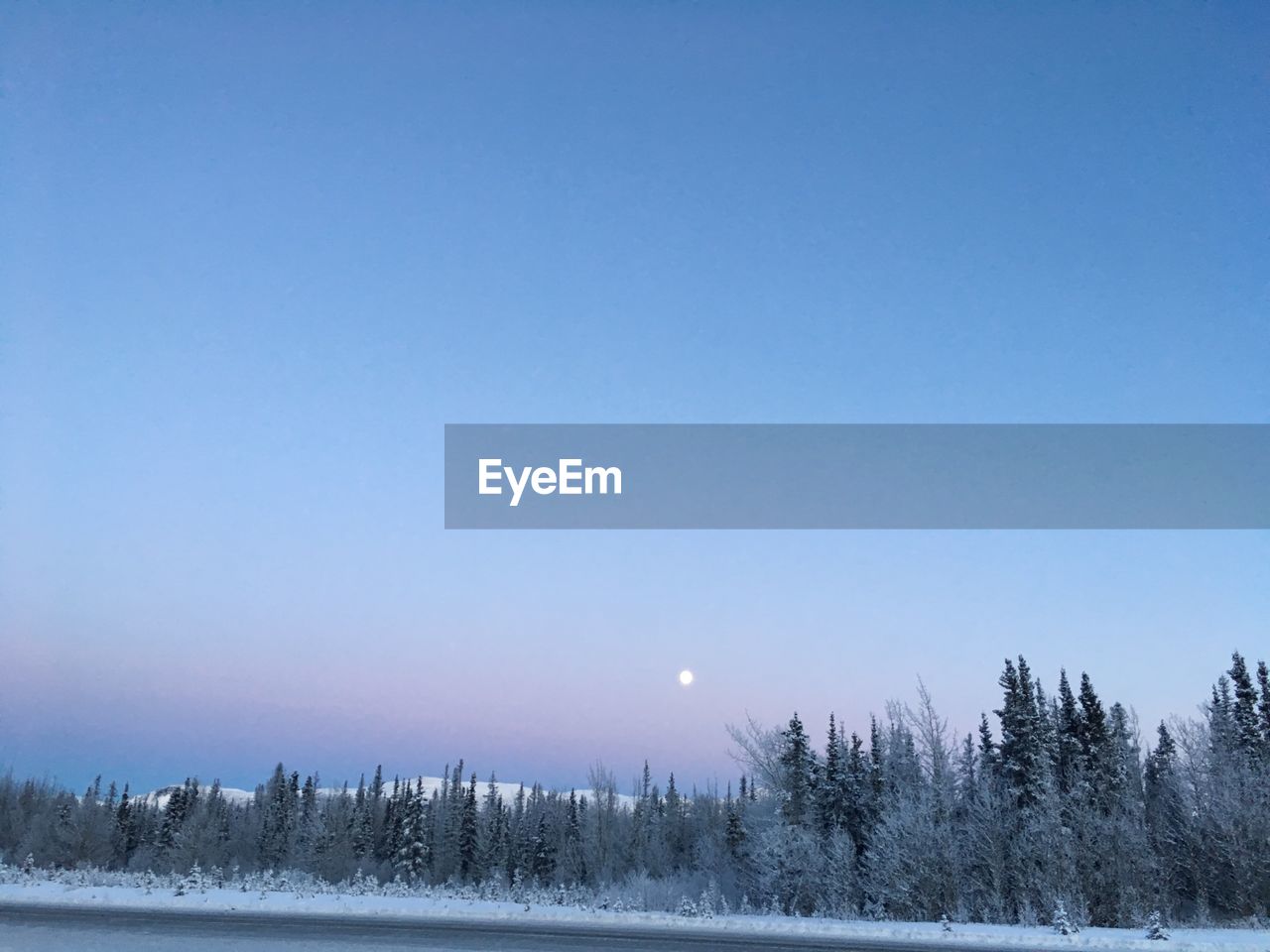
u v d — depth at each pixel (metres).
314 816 88.25
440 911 30.52
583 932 25.03
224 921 25.61
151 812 97.94
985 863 40.50
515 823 81.81
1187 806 45.84
